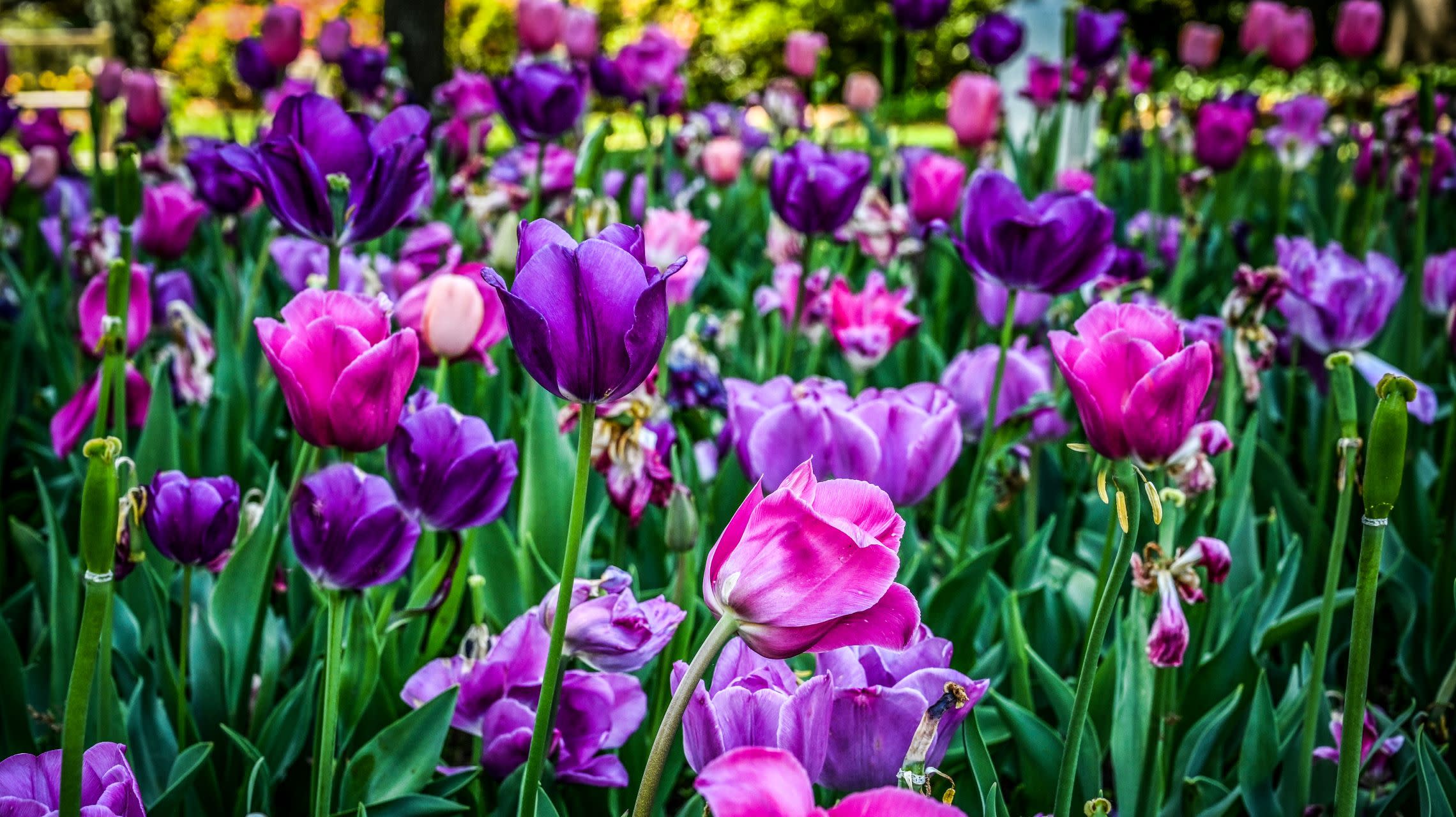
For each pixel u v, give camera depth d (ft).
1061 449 10.37
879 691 3.81
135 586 6.93
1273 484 9.10
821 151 9.49
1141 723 5.79
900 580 6.82
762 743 3.62
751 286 12.80
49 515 6.21
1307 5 46.37
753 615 3.36
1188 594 5.29
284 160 5.72
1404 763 6.29
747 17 45.80
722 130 19.04
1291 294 8.60
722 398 8.63
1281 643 7.93
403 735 5.43
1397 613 8.04
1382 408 4.10
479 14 42.55
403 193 6.01
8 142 34.17
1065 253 6.48
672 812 6.88
